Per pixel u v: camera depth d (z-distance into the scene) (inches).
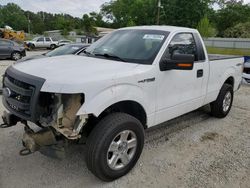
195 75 175.5
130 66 137.6
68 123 118.3
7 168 139.6
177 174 139.0
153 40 157.2
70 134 114.6
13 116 137.1
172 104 159.6
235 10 2402.8
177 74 158.1
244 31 1712.6
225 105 225.5
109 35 184.7
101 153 120.3
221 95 215.3
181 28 172.6
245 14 2410.2
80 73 120.7
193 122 215.2
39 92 113.3
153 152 160.9
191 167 146.1
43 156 152.3
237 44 1270.9
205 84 190.4
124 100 128.0
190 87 173.0
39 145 121.4
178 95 163.5
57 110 117.3
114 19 3223.4
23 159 148.6
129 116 130.5
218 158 157.1
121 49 158.6
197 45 180.5
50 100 118.1
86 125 130.9
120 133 126.4
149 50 150.4
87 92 113.8
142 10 2630.4
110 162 126.5
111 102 121.7
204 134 191.3
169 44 154.6
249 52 1065.5
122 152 130.7
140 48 154.0
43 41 1219.2
